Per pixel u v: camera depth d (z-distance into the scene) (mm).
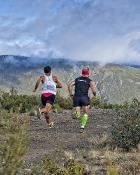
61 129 16141
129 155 9812
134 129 11281
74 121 18453
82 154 10141
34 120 18406
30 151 11016
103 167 8664
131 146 11109
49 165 7664
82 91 16219
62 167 8094
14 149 5391
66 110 23484
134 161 9062
